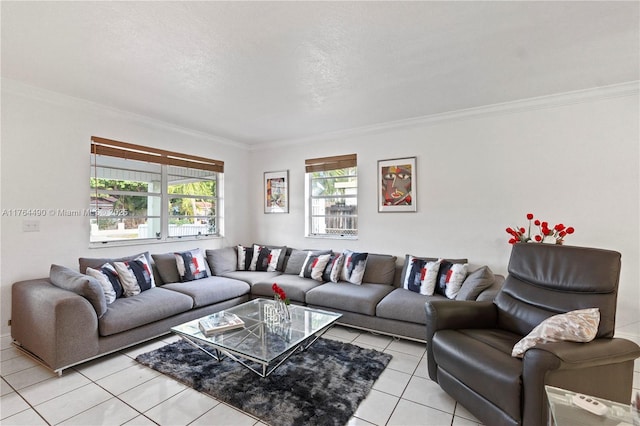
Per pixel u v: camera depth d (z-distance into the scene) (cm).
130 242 383
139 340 286
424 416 195
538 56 243
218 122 409
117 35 210
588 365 155
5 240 288
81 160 337
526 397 155
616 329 300
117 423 187
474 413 183
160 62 248
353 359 267
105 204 364
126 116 369
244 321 275
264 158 532
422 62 251
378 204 422
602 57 244
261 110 362
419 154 395
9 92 288
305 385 226
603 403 143
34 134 304
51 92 307
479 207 361
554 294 215
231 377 237
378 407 204
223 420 190
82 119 337
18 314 275
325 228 479
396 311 305
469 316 230
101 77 275
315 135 470
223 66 255
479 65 256
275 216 520
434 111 368
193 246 456
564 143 320
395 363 264
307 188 491
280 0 175
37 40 215
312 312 298
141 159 392
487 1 179
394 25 201
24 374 241
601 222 306
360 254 390
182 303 320
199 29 203
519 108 336
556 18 195
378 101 335
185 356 271
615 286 193
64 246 324
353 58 244
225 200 504
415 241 398
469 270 364
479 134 360
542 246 237
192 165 454
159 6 180
